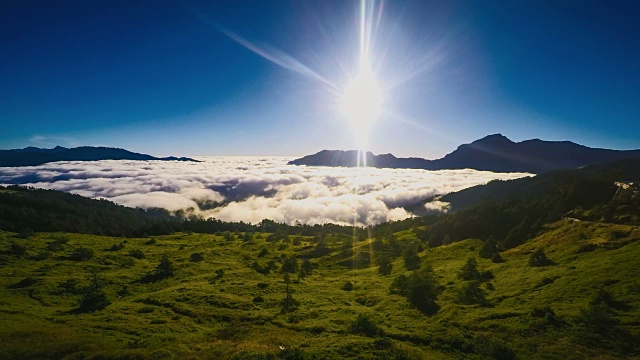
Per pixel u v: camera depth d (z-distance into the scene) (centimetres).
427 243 12862
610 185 10825
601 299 5050
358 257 12350
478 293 6275
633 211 8556
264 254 13838
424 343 4616
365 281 9269
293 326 5462
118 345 4325
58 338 4506
